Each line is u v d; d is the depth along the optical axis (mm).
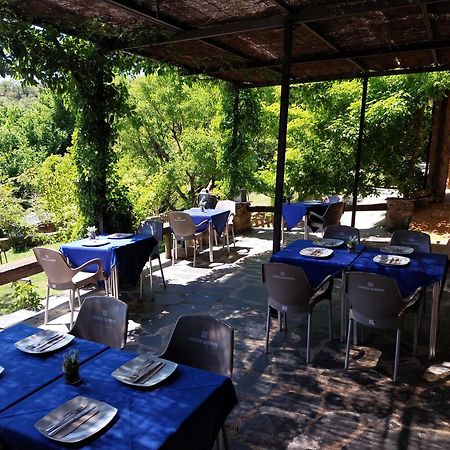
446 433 2391
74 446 1344
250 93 7953
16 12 3623
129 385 1695
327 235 4582
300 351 3418
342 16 3346
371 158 8789
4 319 4199
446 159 9562
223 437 2098
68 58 4383
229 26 3809
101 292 4949
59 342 2072
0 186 6531
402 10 3812
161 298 4680
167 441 1370
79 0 3379
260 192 9312
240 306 4430
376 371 3076
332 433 2398
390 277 2982
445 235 7520
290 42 3605
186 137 10742
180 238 5922
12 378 1762
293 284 3115
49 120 15297
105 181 5125
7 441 1436
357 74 6625
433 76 8055
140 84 10711
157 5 3369
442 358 3248
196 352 2205
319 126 9023
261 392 2824
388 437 2361
